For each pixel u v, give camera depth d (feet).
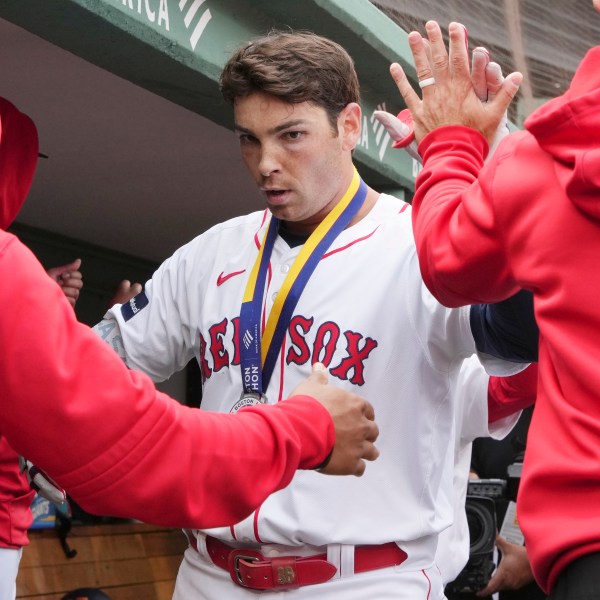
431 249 6.04
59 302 4.56
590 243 5.23
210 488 4.81
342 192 8.29
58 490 8.98
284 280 8.10
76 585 15.21
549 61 15.49
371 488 7.76
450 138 6.62
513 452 12.66
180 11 9.71
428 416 7.95
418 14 13.71
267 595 7.74
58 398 4.42
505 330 7.09
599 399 5.14
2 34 10.50
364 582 7.71
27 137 9.06
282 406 5.17
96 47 9.41
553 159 5.39
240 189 15.33
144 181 14.88
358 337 7.87
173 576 17.33
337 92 7.92
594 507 5.08
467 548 10.25
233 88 7.76
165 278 8.89
